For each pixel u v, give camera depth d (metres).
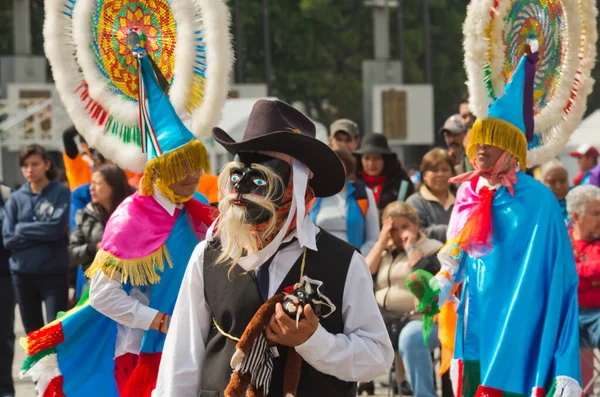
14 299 16.47
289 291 6.53
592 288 13.82
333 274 6.76
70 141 16.53
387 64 72.44
